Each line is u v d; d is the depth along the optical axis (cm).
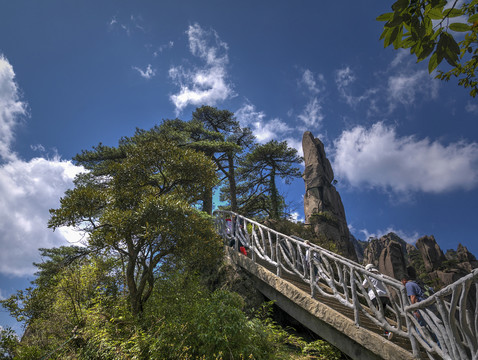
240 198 2361
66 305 670
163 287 771
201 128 1889
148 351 507
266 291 792
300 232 1527
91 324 599
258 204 2205
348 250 2161
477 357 344
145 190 864
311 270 654
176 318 588
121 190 827
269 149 2030
